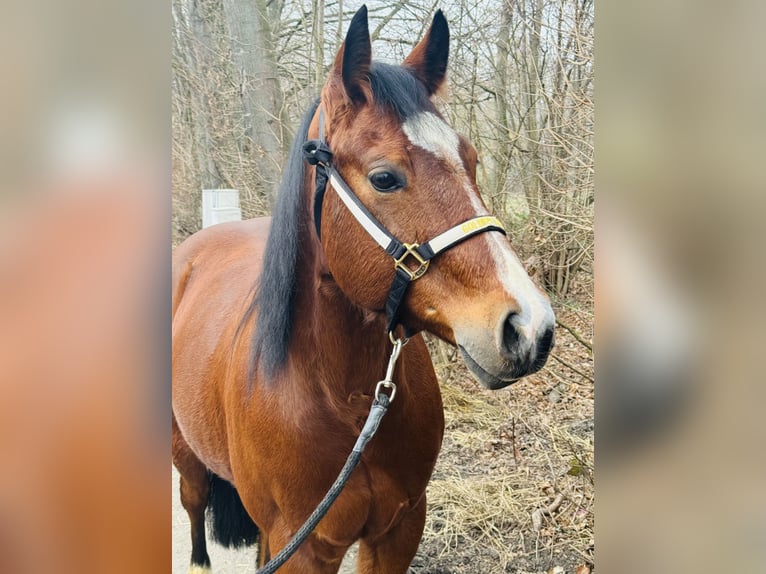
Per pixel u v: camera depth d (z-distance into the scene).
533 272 3.16
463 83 3.30
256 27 3.70
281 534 1.41
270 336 1.33
